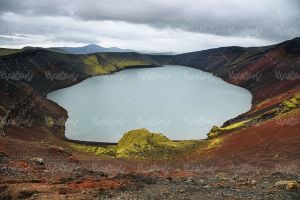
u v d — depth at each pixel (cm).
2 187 1822
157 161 6056
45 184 1956
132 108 16150
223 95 19950
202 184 2209
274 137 5666
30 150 3862
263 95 17562
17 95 10419
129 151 6906
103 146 8338
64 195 1706
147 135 7675
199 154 6334
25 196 1725
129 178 2366
